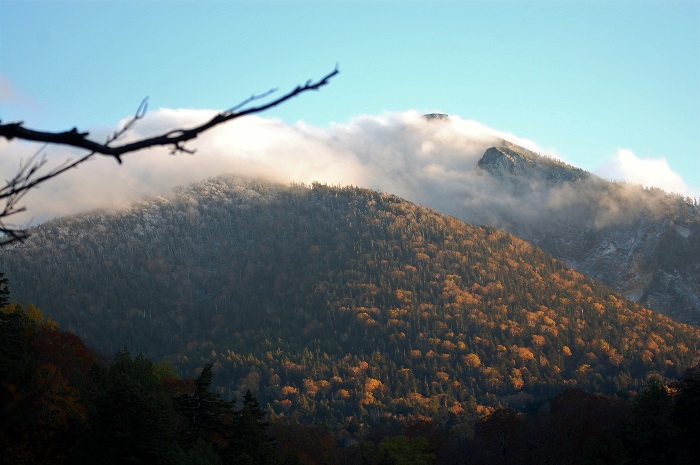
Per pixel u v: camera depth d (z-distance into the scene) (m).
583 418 108.19
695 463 75.44
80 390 68.25
